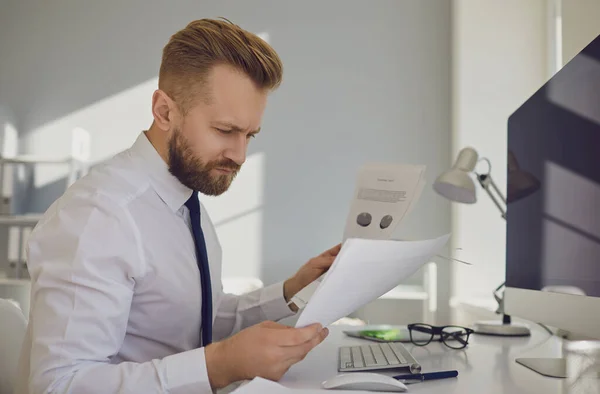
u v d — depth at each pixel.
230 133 1.08
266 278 3.81
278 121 3.88
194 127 1.06
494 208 3.37
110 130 3.96
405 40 3.86
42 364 0.90
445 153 3.79
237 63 1.04
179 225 1.14
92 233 0.97
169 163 1.11
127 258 1.00
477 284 3.35
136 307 1.09
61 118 3.97
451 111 3.79
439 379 0.98
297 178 3.85
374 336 1.47
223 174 1.11
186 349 1.14
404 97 3.85
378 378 0.84
